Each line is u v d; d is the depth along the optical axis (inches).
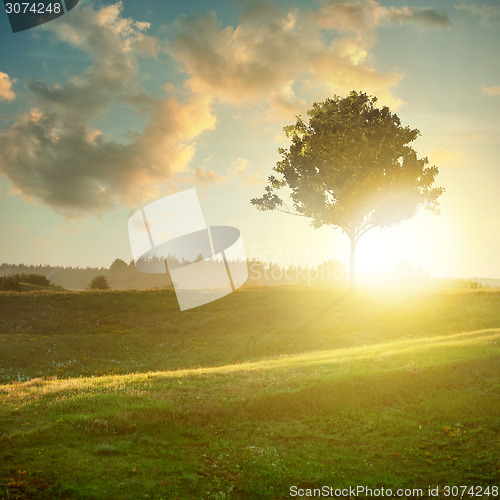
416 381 850.8
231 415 751.1
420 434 713.6
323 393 814.5
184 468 608.7
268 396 799.7
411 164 2244.1
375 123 2343.8
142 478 574.6
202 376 945.5
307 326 1769.2
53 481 543.5
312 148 2352.4
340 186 2250.2
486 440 689.0
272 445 684.1
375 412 775.7
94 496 523.8
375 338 1620.3
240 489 580.1
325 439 707.4
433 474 624.4
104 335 1711.4
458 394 813.2
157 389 848.9
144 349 1609.3
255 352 1536.7
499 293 2046.0
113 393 818.2
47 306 1947.6
